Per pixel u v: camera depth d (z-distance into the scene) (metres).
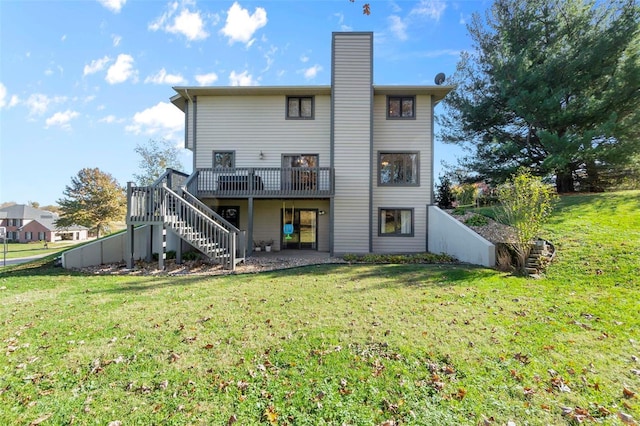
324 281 6.88
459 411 2.61
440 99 13.15
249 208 11.44
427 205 12.48
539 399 2.74
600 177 14.85
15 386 2.97
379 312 4.77
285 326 4.27
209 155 12.73
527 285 6.20
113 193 33.66
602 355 3.44
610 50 12.53
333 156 12.16
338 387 2.93
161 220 8.68
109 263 9.61
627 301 5.02
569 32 14.02
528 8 14.50
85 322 4.48
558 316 4.54
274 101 12.77
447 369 3.18
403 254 10.91
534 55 14.49
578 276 6.49
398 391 2.87
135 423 2.51
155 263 9.45
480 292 5.79
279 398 2.79
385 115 12.66
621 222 9.22
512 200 8.09
